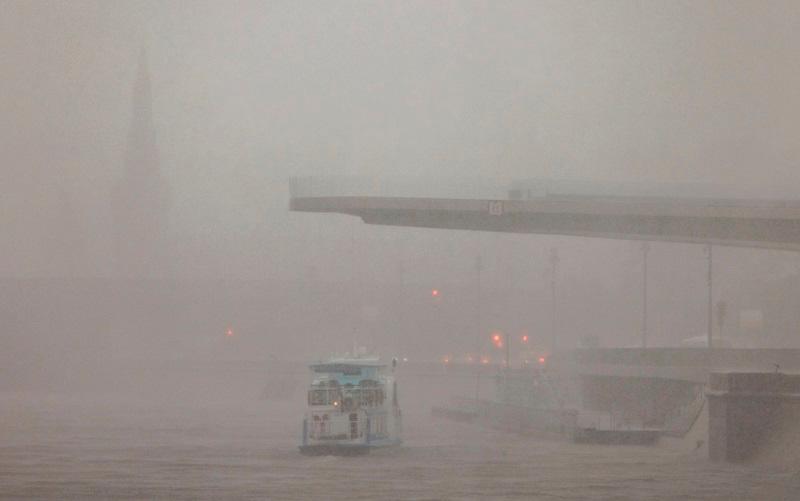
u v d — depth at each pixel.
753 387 83.62
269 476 84.00
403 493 75.69
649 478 81.69
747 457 84.00
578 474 84.25
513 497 74.19
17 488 79.00
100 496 75.44
